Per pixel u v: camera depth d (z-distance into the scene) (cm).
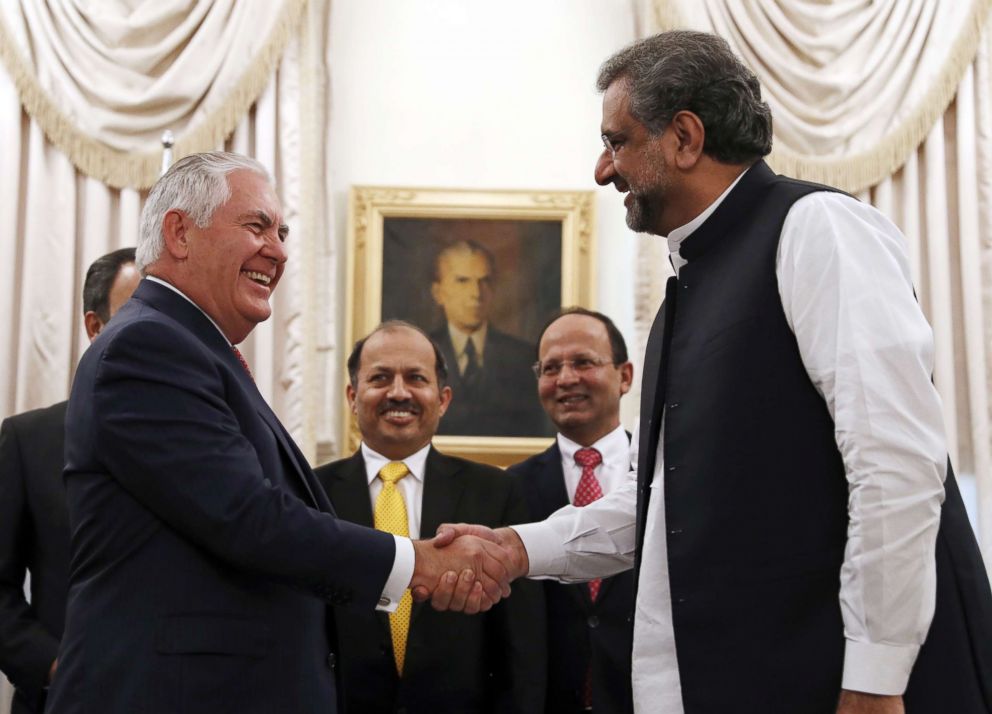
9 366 533
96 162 554
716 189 235
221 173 254
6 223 540
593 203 590
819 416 214
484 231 589
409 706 318
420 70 608
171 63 571
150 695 216
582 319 396
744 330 221
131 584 224
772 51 573
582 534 277
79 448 231
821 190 224
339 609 326
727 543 216
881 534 197
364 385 364
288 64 579
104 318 347
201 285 251
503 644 330
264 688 225
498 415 576
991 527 530
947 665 206
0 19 550
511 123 605
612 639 334
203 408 230
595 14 615
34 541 316
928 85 569
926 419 203
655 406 240
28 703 301
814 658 207
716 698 213
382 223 587
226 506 224
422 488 358
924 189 570
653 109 234
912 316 208
